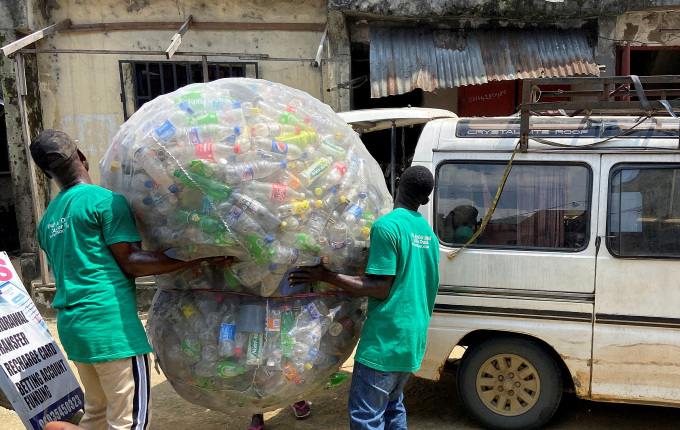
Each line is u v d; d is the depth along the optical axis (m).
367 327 2.56
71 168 2.48
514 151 3.16
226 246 2.27
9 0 5.99
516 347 3.20
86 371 2.41
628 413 3.55
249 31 6.36
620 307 3.03
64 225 2.35
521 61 6.08
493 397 3.27
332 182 2.47
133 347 2.32
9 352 2.63
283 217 2.28
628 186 3.06
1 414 3.74
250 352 2.42
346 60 6.29
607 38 6.32
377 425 2.52
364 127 4.75
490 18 6.21
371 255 2.49
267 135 2.34
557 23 6.34
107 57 6.29
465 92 7.39
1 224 8.03
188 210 2.29
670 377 2.99
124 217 2.34
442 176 3.35
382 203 2.83
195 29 6.33
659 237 3.01
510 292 3.17
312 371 2.59
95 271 2.30
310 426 3.44
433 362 3.31
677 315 2.96
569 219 3.14
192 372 2.53
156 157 2.26
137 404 2.35
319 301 2.59
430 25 6.35
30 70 6.24
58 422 2.50
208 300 2.54
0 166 8.11
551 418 3.47
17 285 2.87
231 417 3.62
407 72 5.99
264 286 2.42
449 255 3.26
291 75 6.45
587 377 3.11
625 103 2.83
